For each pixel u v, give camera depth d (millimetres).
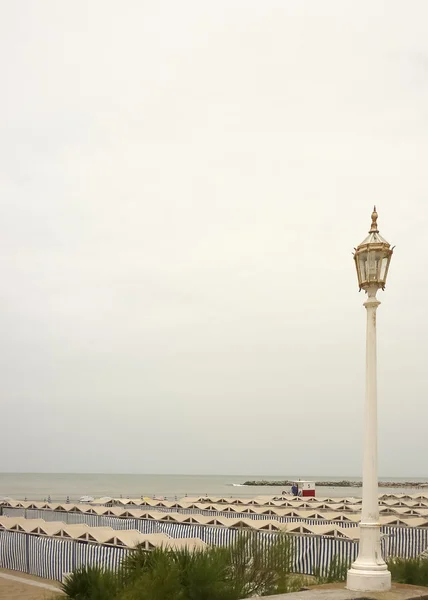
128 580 11672
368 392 10531
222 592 10711
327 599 9102
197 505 38781
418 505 43156
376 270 10750
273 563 12719
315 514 31625
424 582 12969
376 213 11156
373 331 10734
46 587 19688
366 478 10297
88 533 21078
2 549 23781
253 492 140125
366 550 10055
